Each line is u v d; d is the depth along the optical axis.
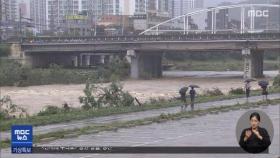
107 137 29.73
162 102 56.75
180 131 32.78
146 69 152.00
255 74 142.75
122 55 170.75
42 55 164.75
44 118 39.88
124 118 41.22
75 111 47.00
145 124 37.19
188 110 47.84
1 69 127.19
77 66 178.50
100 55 198.12
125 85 116.12
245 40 134.50
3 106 59.72
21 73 124.56
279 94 71.62
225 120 40.00
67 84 125.06
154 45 142.38
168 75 164.88
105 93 53.62
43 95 91.31
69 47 151.50
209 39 136.88
